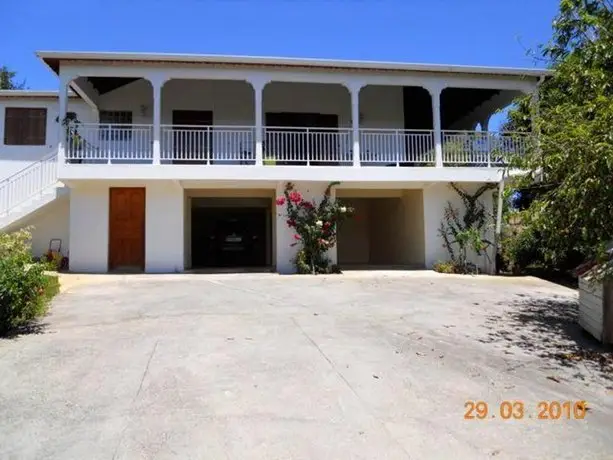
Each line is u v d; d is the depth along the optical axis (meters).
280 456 3.12
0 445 3.22
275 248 14.48
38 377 4.55
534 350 5.97
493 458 3.21
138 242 13.69
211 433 3.43
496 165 14.12
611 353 5.89
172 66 12.77
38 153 15.34
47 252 14.11
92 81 14.24
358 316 7.60
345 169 13.56
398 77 13.70
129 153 14.47
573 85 6.78
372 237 19.27
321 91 15.86
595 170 5.13
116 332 6.32
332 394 4.24
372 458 3.14
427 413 3.92
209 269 14.73
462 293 10.13
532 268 13.59
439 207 14.70
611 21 6.89
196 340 5.93
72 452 3.13
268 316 7.46
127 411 3.79
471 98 16.38
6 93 15.11
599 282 6.14
